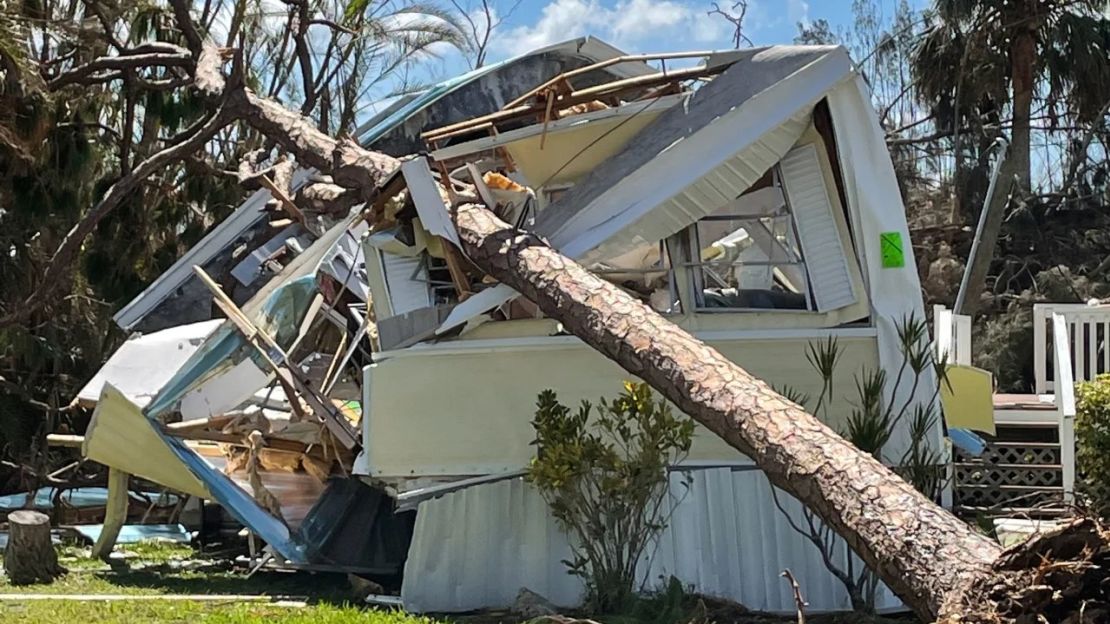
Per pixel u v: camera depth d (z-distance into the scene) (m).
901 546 5.64
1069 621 4.66
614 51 14.35
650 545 8.67
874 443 7.97
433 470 9.13
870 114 9.02
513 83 14.56
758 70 9.13
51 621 7.72
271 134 12.91
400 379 9.26
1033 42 24.33
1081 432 10.26
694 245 9.16
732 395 7.03
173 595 9.05
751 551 8.70
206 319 15.71
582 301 8.09
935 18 26.19
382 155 11.16
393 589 9.99
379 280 9.85
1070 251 26.75
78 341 19.83
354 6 19.77
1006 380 22.75
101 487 17.38
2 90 14.96
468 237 9.02
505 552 8.91
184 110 19.34
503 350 9.14
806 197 9.17
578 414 8.75
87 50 18.45
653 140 9.28
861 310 9.00
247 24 22.59
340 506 10.38
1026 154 24.44
